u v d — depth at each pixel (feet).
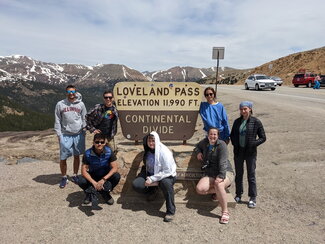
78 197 18.22
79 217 15.29
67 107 19.57
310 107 49.39
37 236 13.25
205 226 14.47
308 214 15.76
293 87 115.34
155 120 18.99
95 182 15.80
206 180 15.90
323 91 88.74
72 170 24.84
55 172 24.11
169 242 12.86
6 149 31.37
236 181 17.53
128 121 18.99
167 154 15.39
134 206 16.88
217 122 17.22
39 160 28.17
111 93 18.08
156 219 15.23
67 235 13.35
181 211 16.28
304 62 175.73
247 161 16.65
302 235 13.60
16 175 23.03
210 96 17.24
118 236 13.34
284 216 15.64
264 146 28.63
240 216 15.66
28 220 14.87
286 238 13.32
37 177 22.57
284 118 40.04
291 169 22.17
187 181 17.98
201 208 16.72
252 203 16.80
